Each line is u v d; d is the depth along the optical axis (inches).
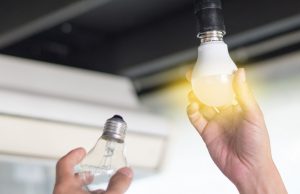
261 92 83.7
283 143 80.8
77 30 87.9
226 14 79.0
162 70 89.7
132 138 91.4
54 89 87.7
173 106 95.3
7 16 75.5
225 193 88.2
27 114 81.1
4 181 97.3
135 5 81.6
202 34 35.9
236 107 37.2
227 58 35.4
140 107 96.5
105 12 83.0
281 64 78.4
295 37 74.6
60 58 93.7
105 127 36.1
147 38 88.5
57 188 34.5
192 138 93.2
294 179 78.9
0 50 89.9
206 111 39.0
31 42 88.8
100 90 92.7
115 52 93.0
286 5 72.4
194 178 92.2
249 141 36.9
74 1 66.4
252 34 76.5
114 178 35.2
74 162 35.6
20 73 85.9
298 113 79.6
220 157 38.3
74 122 85.4
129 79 96.3
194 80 35.6
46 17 70.4
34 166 100.7
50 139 83.3
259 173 37.3
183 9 83.6
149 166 93.7
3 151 79.7
